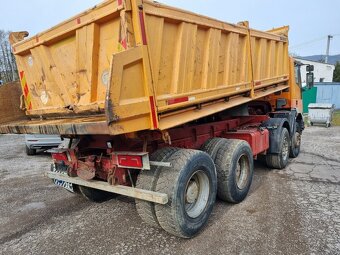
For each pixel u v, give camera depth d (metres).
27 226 4.09
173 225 3.22
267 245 3.26
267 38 5.64
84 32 3.16
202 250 3.22
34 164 8.44
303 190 5.04
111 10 2.79
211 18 3.80
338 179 5.68
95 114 3.33
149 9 2.84
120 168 3.48
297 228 3.62
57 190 5.71
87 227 3.96
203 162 3.54
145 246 3.37
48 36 3.61
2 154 10.59
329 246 3.20
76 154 3.92
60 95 3.79
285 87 7.08
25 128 3.59
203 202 3.66
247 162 4.71
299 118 8.16
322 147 9.30
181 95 3.38
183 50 3.38
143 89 2.86
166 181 3.18
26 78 4.32
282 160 6.47
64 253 3.32
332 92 28.30
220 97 4.20
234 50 4.50
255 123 6.11
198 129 4.49
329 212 4.07
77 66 3.37
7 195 5.53
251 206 4.38
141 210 3.40
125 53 2.61
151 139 3.41
